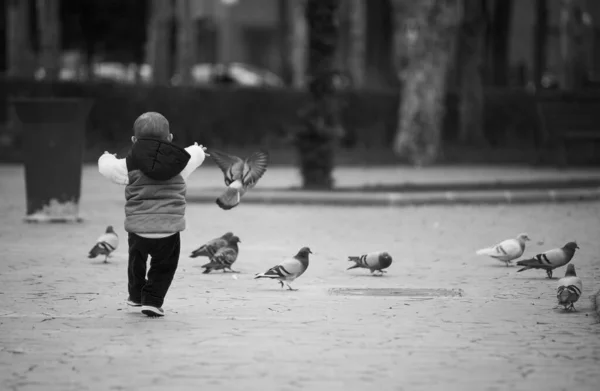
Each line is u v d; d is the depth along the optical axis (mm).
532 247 16328
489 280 12906
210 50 75375
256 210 22656
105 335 9344
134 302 10250
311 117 26312
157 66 48125
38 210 19422
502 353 8664
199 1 74750
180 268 13828
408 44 40469
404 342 9094
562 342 9102
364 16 50344
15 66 47438
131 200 9914
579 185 27641
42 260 14484
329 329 9648
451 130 44281
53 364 8234
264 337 9273
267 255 15258
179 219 9953
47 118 19234
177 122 39438
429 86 40031
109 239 14117
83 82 38500
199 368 8102
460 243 16859
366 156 40594
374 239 17391
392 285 12461
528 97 43781
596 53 59938
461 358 8477
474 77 43500
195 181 30953
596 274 13391
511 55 68875
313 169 26328
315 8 26188
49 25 46750
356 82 50000
